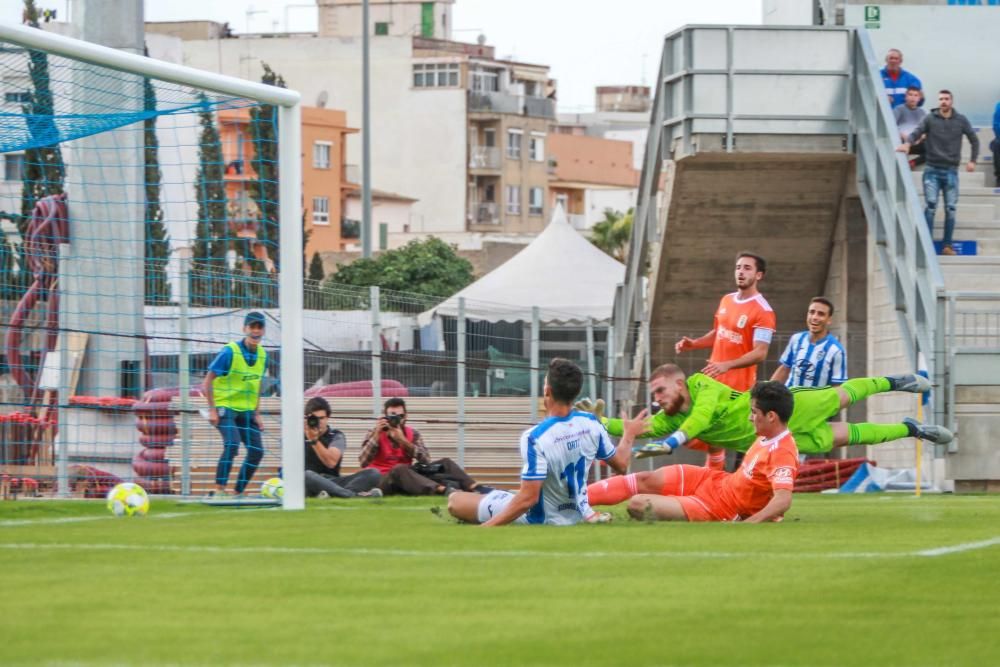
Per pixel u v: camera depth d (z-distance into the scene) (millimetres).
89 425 40344
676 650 13156
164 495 37125
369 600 16000
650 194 59469
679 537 23312
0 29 29156
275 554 20844
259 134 42094
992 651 13352
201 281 43750
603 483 27516
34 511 30734
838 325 58562
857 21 60312
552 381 25266
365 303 51375
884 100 52031
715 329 37594
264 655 12719
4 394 42812
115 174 41688
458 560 19953
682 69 54656
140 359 41781
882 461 53719
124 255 41844
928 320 48062
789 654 13078
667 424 31578
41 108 38094
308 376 50688
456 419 52500
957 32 60406
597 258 89312
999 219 56219
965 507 33344
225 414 39000
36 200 46125
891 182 51594
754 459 26531
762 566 19406
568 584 17406
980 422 47000
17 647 13008
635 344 60906
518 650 13070
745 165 56438
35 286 42844
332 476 39656
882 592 16922
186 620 14578
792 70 54656
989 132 60250
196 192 74062
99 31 41312
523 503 25141
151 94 40000
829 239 58688
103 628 14055
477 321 59906
